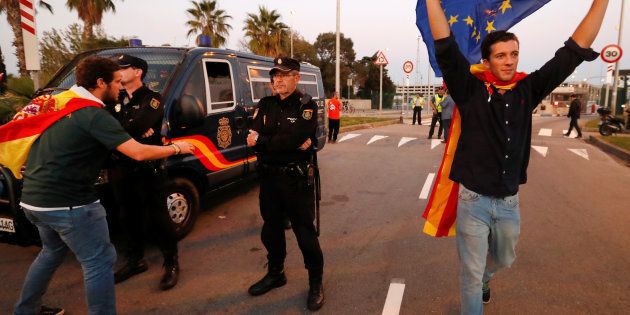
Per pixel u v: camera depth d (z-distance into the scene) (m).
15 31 15.93
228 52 5.33
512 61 2.26
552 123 23.23
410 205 5.79
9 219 3.34
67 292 3.36
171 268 3.50
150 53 4.68
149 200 3.39
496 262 2.59
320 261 3.12
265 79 6.12
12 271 3.73
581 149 11.27
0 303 3.21
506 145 2.30
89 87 2.46
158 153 2.55
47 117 2.34
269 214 3.20
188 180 4.50
